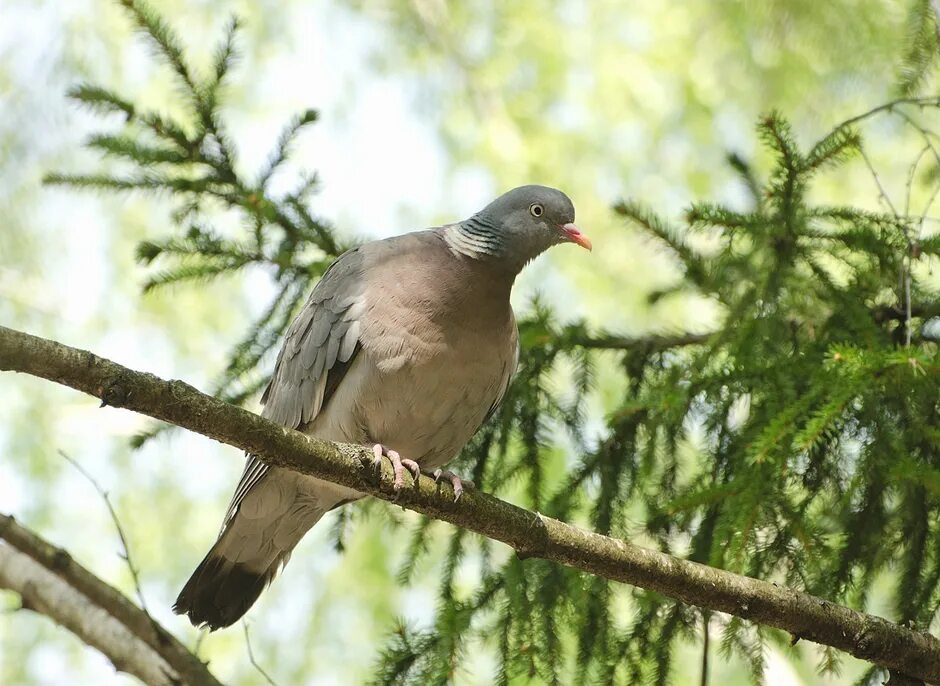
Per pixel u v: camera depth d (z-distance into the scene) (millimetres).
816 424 7793
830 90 17656
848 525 9117
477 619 10055
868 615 8438
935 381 7957
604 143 18875
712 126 18688
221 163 10430
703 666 9242
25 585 10484
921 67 10883
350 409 9812
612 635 9867
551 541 8391
